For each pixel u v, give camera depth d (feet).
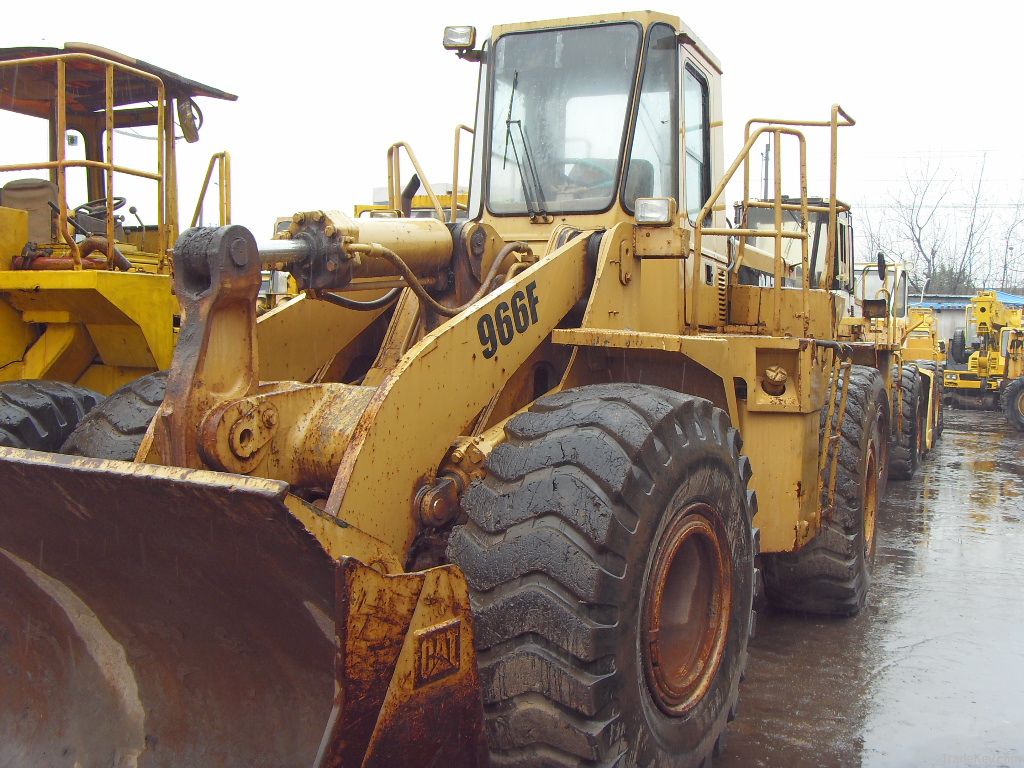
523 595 8.64
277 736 8.45
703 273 15.88
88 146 23.95
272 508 6.83
